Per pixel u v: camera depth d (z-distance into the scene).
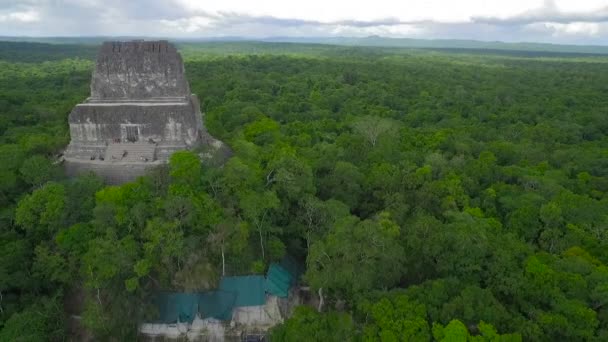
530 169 66.38
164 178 44.53
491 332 30.94
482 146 77.94
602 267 39.97
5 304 39.28
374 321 34.34
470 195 58.03
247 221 43.25
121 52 49.19
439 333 31.38
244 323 40.41
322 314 35.66
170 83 49.97
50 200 40.75
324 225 45.03
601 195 61.41
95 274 37.69
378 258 37.59
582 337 32.84
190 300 39.47
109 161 48.09
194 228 41.41
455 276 38.94
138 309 38.41
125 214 39.94
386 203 50.53
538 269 37.75
